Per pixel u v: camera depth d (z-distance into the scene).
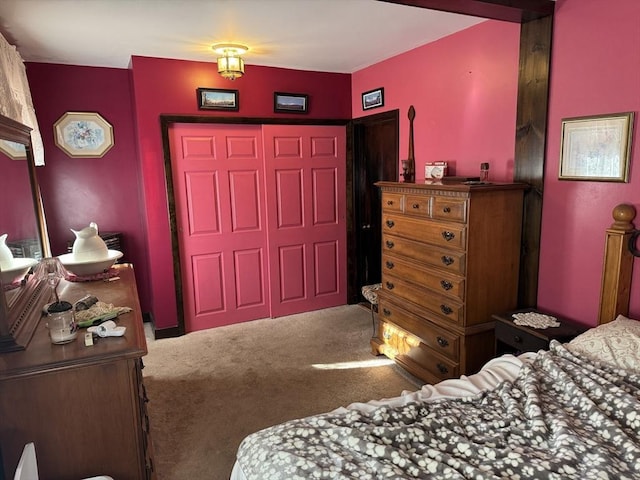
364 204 4.58
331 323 4.18
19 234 1.87
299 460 1.28
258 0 2.38
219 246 4.09
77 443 1.47
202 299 4.08
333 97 4.34
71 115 3.78
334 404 2.76
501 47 2.74
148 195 3.74
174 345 3.75
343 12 2.61
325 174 4.41
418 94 3.48
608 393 1.56
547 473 1.21
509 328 2.40
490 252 2.56
